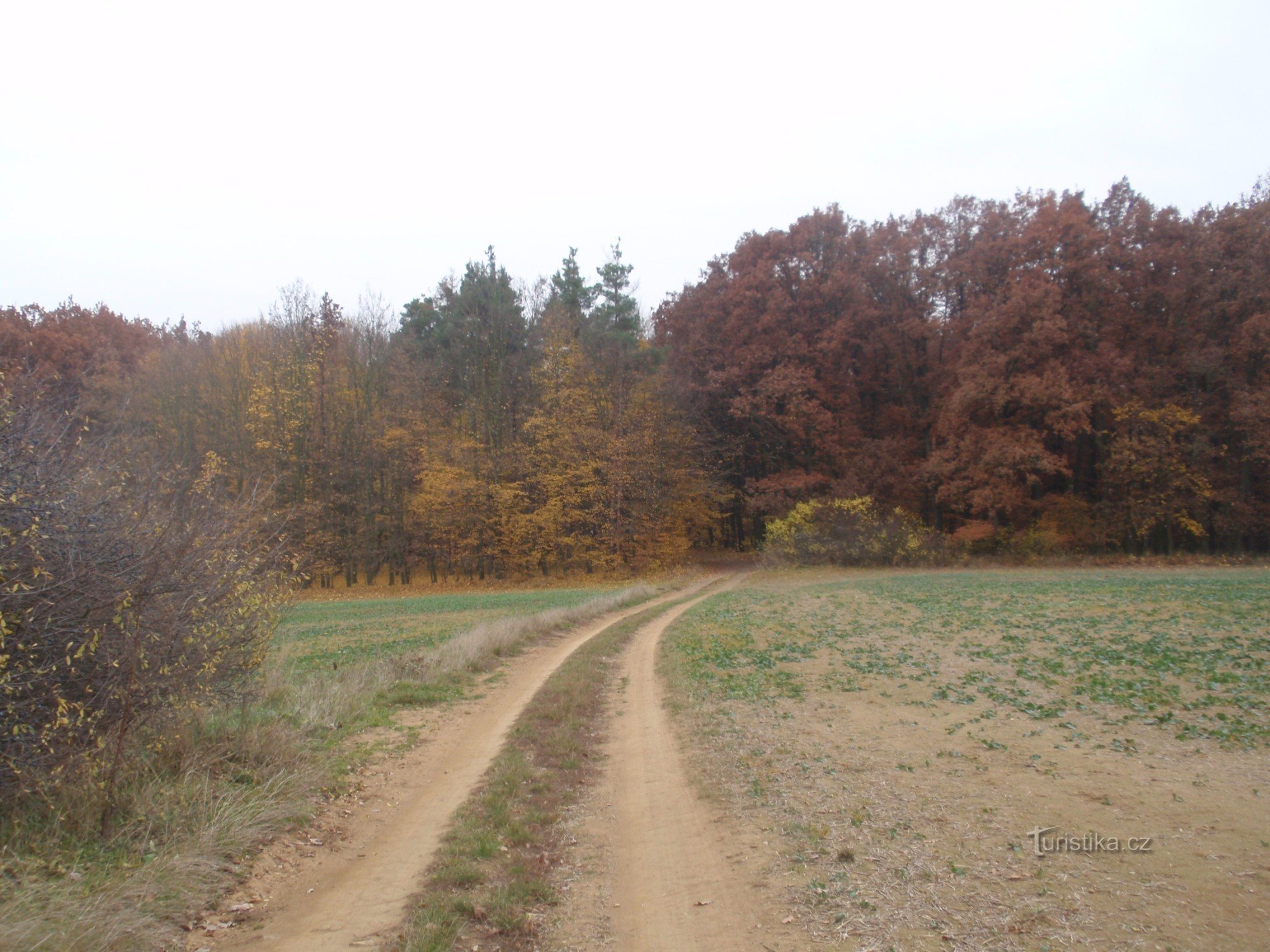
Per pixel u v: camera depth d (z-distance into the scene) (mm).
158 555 6832
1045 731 9852
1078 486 49250
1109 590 28156
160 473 8188
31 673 6074
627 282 59875
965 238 51656
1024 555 44125
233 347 51031
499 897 5891
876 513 47594
